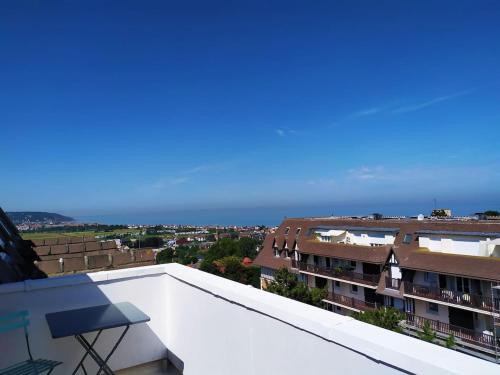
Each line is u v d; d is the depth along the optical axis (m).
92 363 3.49
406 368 1.49
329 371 1.89
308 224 30.09
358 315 15.88
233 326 2.72
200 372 3.20
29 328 3.20
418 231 21.25
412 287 19.55
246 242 51.03
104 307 3.38
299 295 20.56
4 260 4.39
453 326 17.75
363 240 25.16
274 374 2.30
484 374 1.28
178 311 3.62
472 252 18.52
